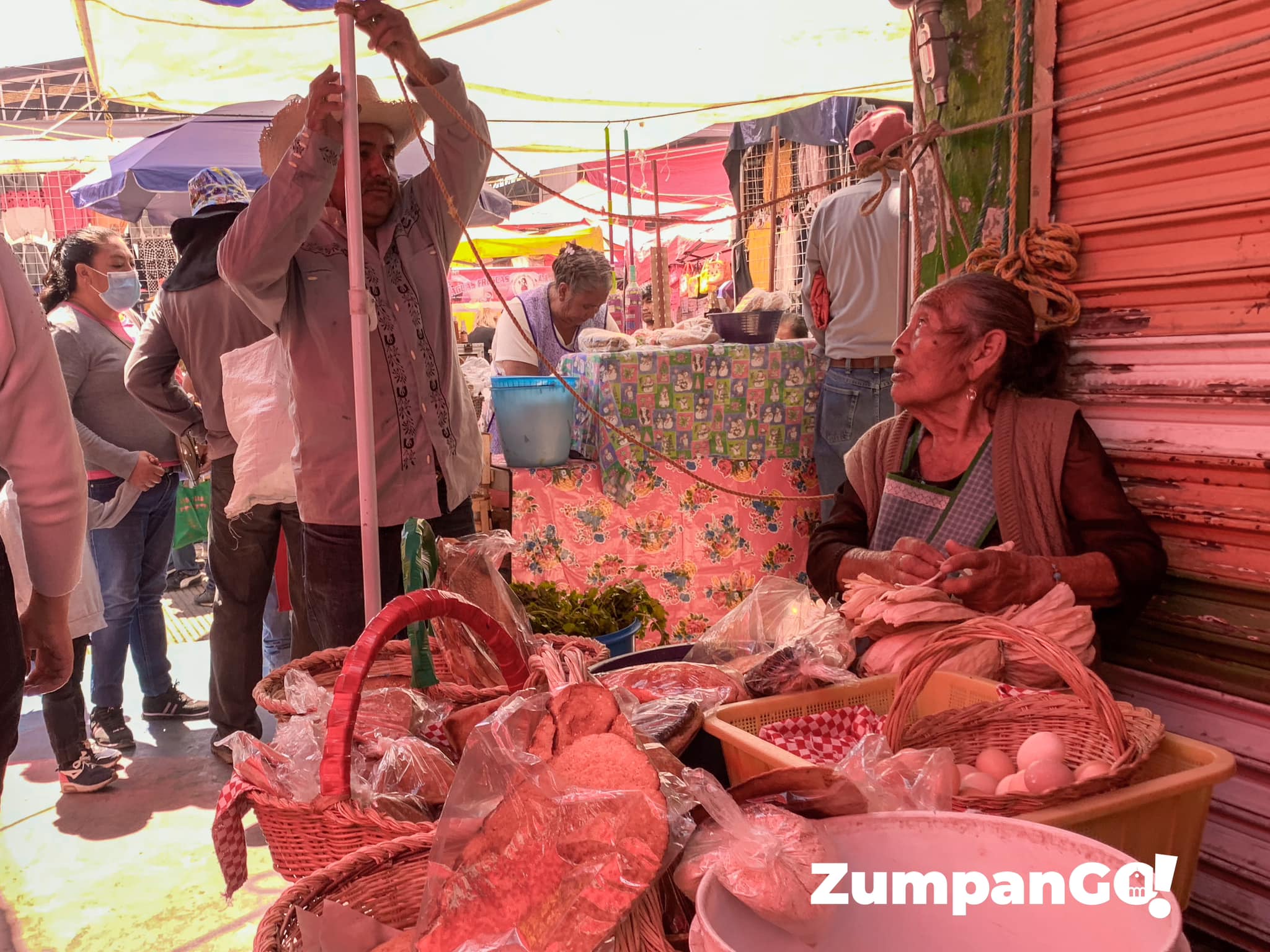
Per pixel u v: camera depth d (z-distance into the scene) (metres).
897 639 1.68
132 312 5.04
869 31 4.03
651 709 1.34
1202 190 1.85
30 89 8.29
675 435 3.85
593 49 4.16
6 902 2.65
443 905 0.94
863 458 2.17
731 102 5.18
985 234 2.24
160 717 4.04
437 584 1.55
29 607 1.54
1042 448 1.90
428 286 2.64
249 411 3.11
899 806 1.07
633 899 0.86
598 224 12.23
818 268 3.94
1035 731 1.38
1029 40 2.07
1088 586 1.77
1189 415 1.91
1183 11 1.81
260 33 3.29
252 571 3.38
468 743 1.02
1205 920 1.93
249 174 6.64
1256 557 1.85
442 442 2.62
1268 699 1.83
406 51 2.26
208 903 2.60
